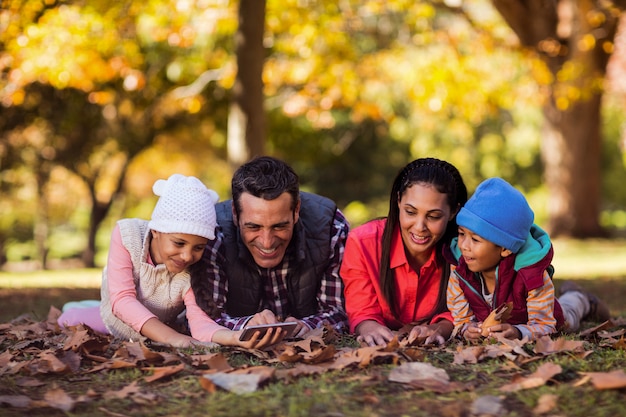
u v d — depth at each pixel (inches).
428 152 951.0
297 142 774.5
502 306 138.1
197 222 134.1
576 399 98.9
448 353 126.2
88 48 409.4
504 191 133.9
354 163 950.4
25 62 391.9
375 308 149.7
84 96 648.4
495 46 518.9
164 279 144.3
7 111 652.7
